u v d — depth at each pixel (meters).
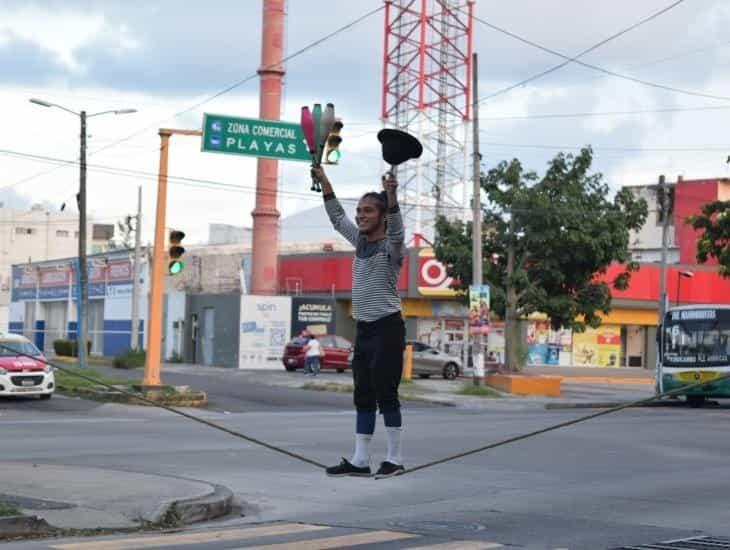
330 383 38.88
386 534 9.52
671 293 58.28
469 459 16.92
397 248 6.57
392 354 6.66
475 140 36.75
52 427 21.41
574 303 41.00
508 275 40.66
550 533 9.92
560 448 18.98
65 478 12.55
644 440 20.95
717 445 20.16
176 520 10.49
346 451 17.45
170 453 16.77
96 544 8.77
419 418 26.53
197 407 28.39
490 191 40.69
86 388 29.98
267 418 25.42
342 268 55.91
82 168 41.41
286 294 58.94
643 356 58.59
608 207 40.53
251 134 27.22
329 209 6.85
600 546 9.18
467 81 52.28
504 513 11.29
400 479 14.25
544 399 37.19
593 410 33.22
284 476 14.33
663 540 9.63
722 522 10.92
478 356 37.72
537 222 39.66
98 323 63.53
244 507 11.73
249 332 51.19
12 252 99.25
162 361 55.84
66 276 67.25
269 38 49.31
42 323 70.56
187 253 70.06
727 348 35.56
